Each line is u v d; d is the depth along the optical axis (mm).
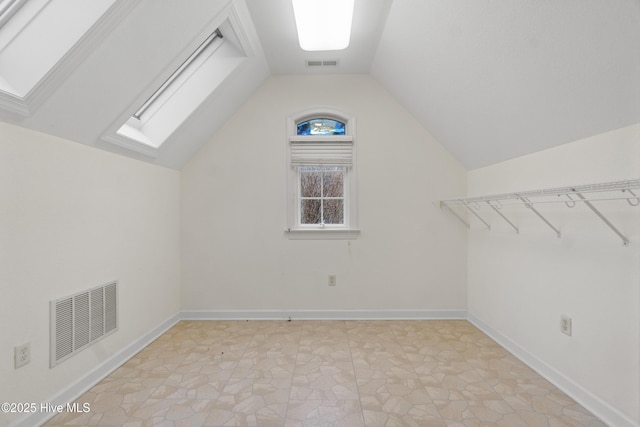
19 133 1408
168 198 2793
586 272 1656
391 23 2162
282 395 1762
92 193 1871
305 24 2223
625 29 1130
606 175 1509
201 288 3018
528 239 2119
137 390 1808
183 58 1957
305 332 2682
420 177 2998
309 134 3104
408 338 2551
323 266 3020
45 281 1552
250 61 2533
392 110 3008
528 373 2002
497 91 1879
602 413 1557
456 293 3023
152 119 2426
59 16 1315
